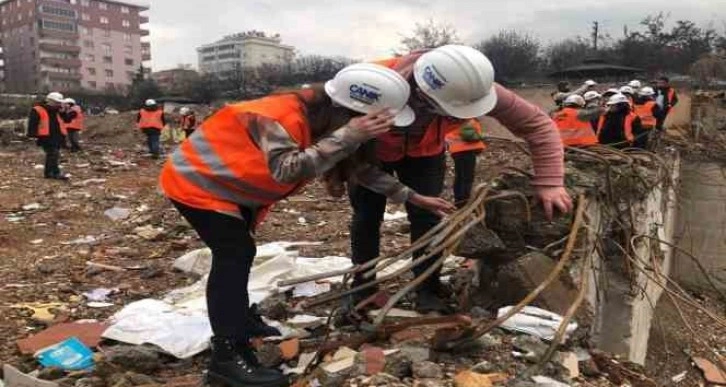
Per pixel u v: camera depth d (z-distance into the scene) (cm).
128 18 9612
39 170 1464
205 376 339
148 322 423
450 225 369
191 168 320
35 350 412
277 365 360
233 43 8912
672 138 1384
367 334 374
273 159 293
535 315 389
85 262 668
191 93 4134
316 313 450
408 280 503
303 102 311
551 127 389
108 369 367
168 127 2405
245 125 309
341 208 986
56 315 495
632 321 549
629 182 520
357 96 304
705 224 1254
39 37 8788
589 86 1323
